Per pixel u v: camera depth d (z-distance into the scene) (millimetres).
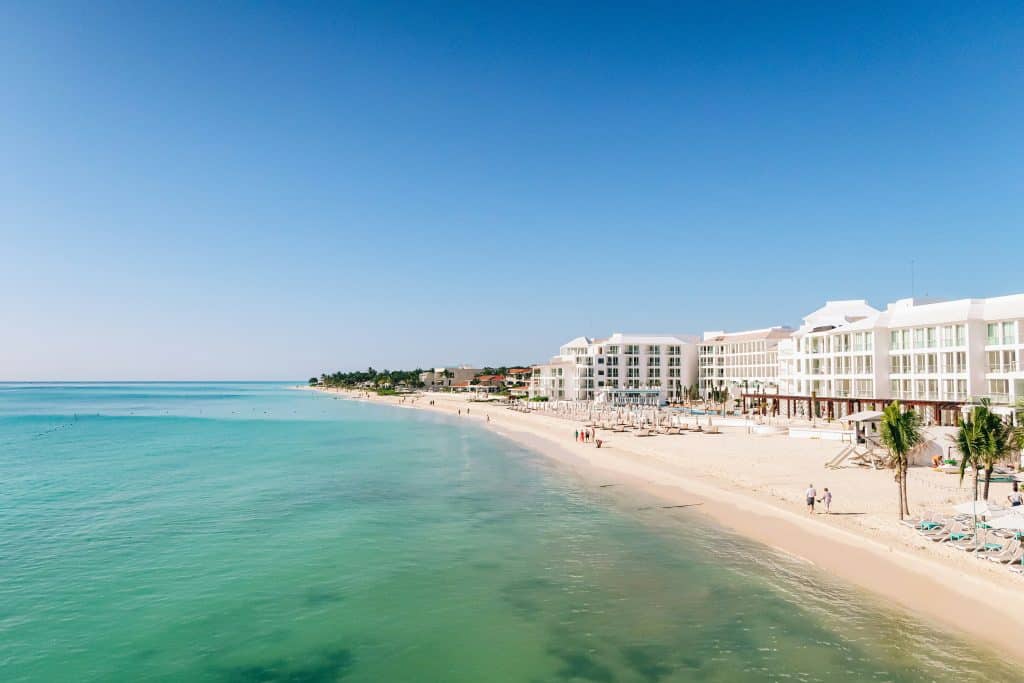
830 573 27656
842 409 92125
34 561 33312
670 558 31562
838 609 24344
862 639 22078
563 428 103750
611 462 64062
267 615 26391
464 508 44594
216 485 54562
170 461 70625
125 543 36469
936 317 78000
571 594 27641
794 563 29344
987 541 28453
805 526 34562
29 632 25047
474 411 166500
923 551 28641
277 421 139125
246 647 23703
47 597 28453
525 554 33438
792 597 25844
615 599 26844
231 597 28312
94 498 49031
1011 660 20109
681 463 58500
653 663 21469
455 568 31484
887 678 19719
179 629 25219
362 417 153750
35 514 43625
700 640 22812
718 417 106312
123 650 23562
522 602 27000
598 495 48031
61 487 53906
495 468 63500
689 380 170625
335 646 23641
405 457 73375
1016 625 21922
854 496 39875
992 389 71375
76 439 97375
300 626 25312
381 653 23031
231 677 21641
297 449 82500
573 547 34281
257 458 73125
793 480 46438
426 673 21562
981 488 40344
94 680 21516
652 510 41781
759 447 66688
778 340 141375
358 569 31656
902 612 23625
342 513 43406
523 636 23906
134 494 50562
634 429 92438
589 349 175875
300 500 47906
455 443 89188
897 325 83000
